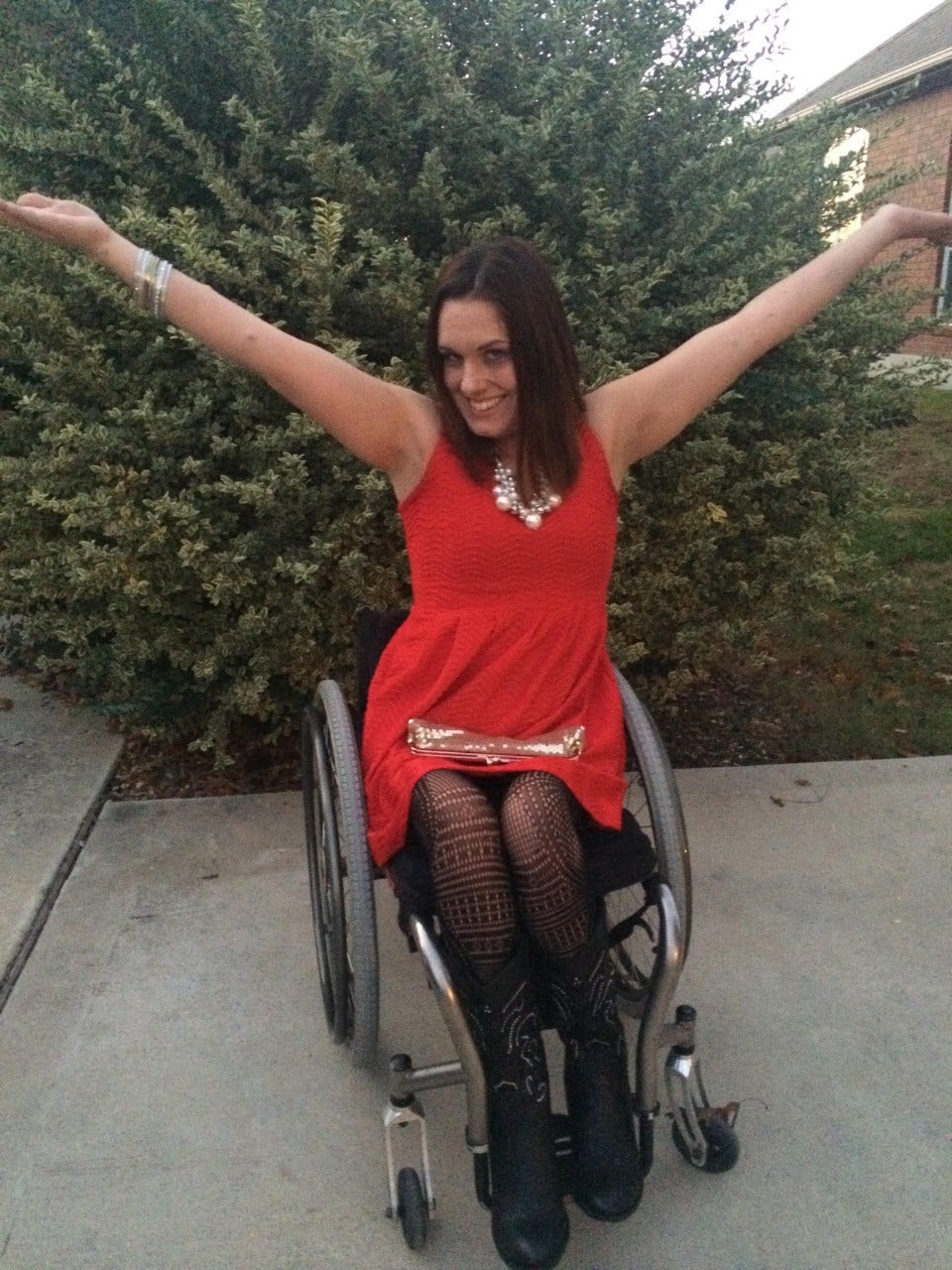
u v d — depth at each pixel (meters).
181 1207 2.13
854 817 3.63
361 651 2.52
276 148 3.24
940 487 6.89
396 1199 2.06
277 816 3.65
